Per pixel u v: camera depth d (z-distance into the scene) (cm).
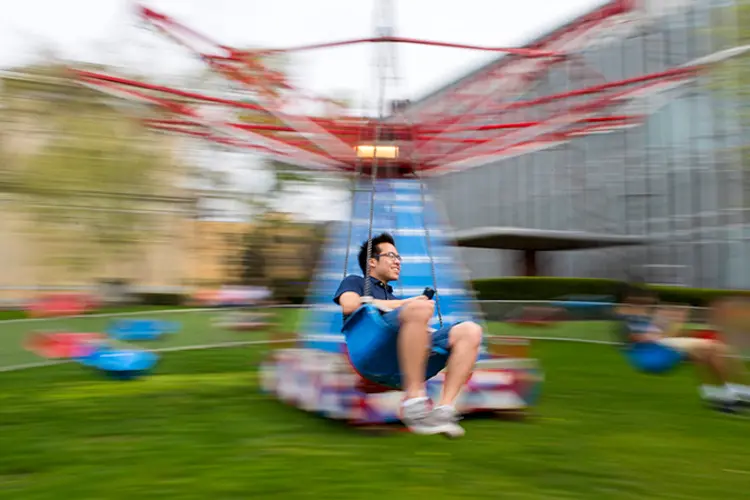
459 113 504
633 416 406
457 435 340
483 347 455
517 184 2148
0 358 598
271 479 275
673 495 255
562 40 477
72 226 606
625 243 1728
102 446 332
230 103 479
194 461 304
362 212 521
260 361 673
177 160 644
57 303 808
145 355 586
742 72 742
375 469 289
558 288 1658
